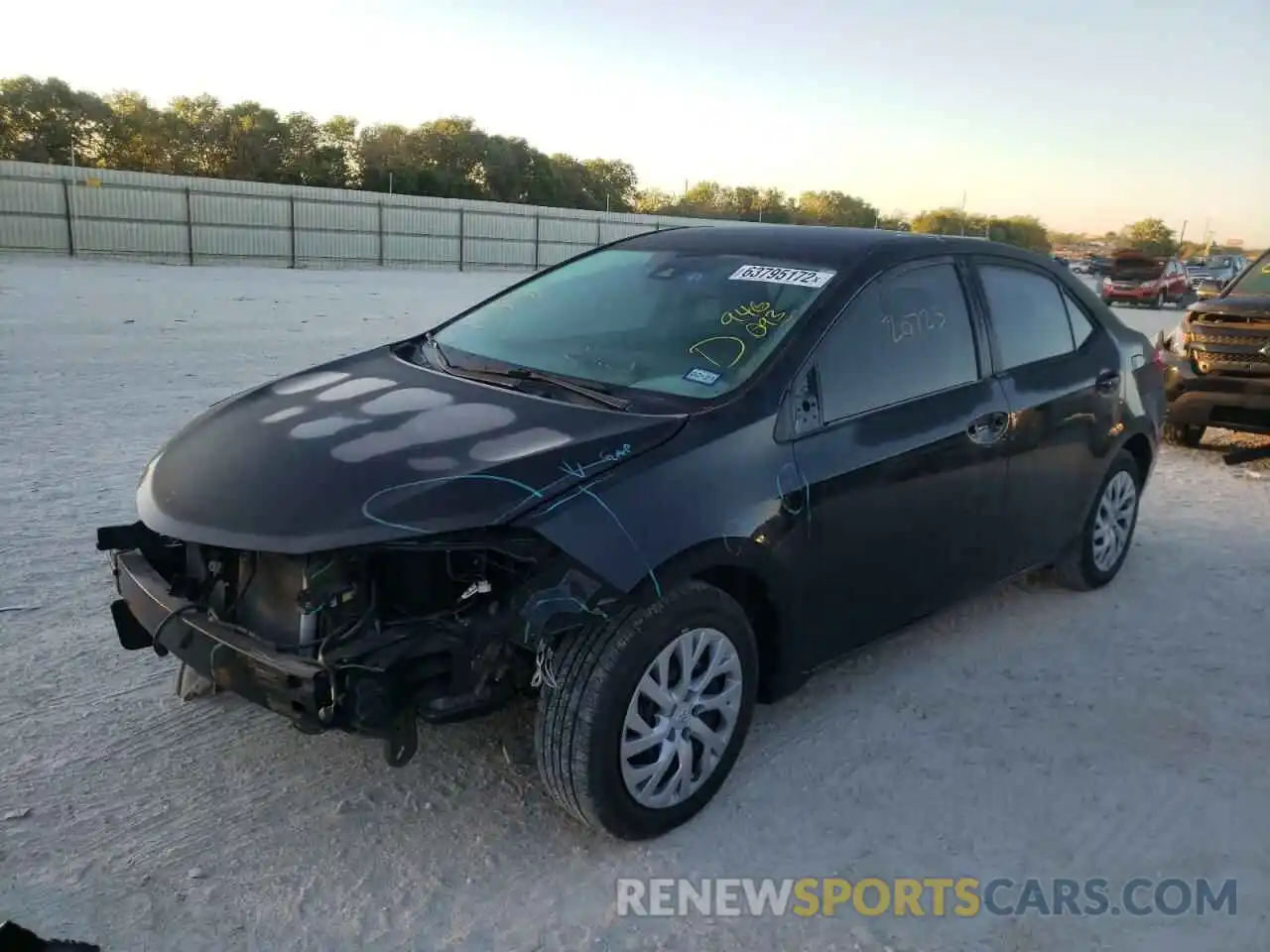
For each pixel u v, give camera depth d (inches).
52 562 194.5
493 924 110.5
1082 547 205.3
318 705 105.0
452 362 157.9
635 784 120.8
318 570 111.6
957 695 166.1
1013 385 173.3
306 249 1705.2
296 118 2709.2
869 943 111.3
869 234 172.9
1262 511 279.7
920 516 154.6
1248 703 167.6
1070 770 145.9
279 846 120.6
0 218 1413.6
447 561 116.4
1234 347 329.4
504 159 2933.1
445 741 144.2
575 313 165.0
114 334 533.3
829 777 141.0
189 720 145.2
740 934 111.4
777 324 145.2
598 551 113.3
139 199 1523.1
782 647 138.6
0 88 2413.9
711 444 127.2
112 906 109.0
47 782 129.0
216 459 127.6
